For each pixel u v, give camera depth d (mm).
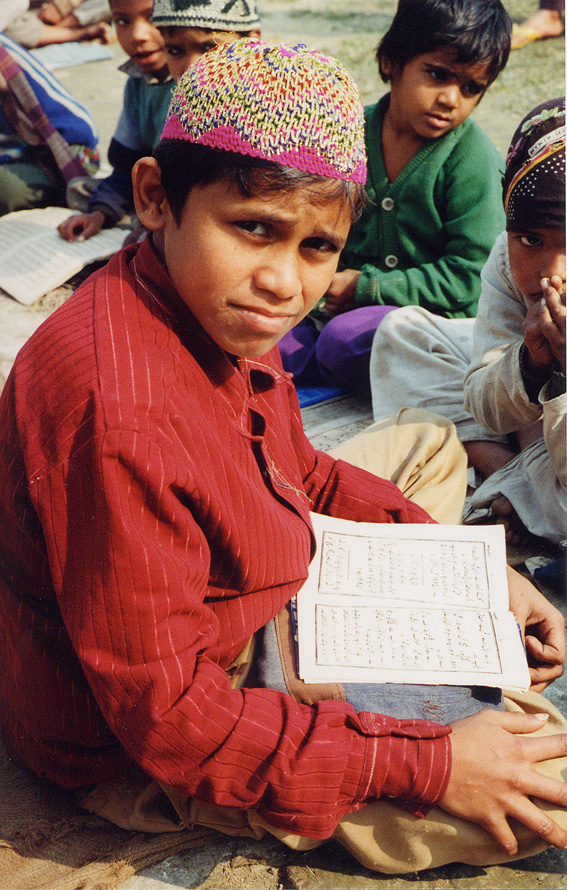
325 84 1058
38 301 3152
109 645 1121
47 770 1455
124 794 1465
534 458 2125
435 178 2740
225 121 1038
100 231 3535
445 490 1946
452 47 2469
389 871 1378
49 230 3518
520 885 1398
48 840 1430
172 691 1142
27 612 1332
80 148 3928
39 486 1115
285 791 1222
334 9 7902
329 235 1101
